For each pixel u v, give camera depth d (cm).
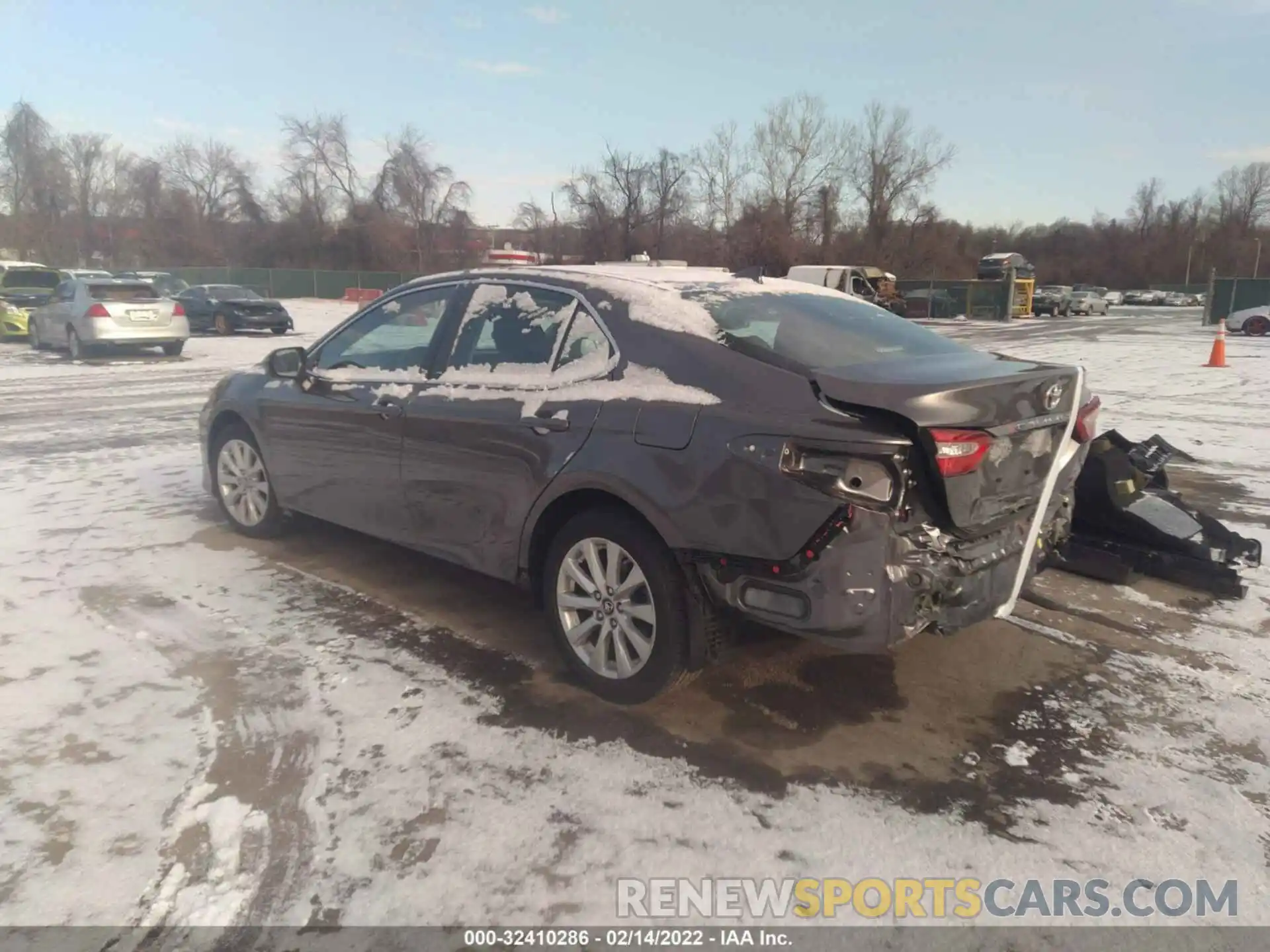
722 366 319
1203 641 407
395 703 345
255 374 534
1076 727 333
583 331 366
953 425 282
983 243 8569
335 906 239
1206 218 9812
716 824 275
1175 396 1200
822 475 280
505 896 244
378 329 463
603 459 332
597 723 333
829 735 327
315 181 6381
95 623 419
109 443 858
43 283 2117
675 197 5447
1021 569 328
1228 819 279
